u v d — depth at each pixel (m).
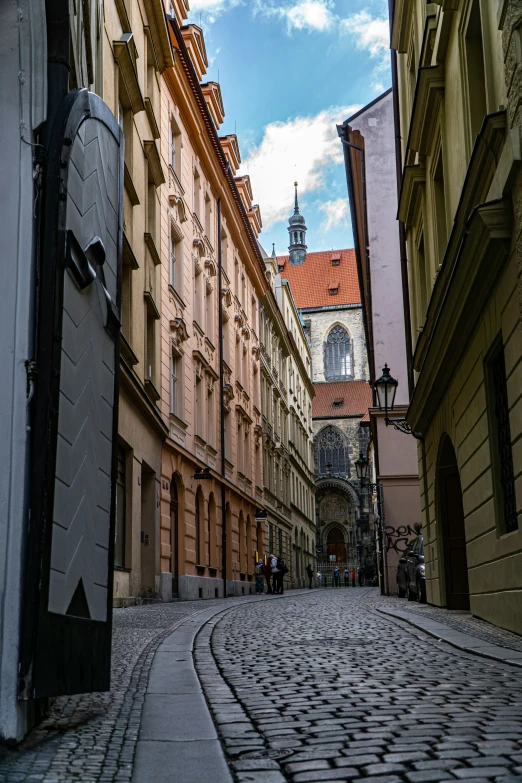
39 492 4.25
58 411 4.46
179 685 6.35
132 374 17.70
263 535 41.47
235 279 37.31
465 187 10.73
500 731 4.52
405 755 4.00
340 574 85.12
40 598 4.18
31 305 4.46
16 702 4.11
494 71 9.97
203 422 28.84
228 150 38.09
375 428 29.34
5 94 4.69
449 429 14.73
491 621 11.56
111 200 5.85
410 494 28.25
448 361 13.67
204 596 27.34
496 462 11.17
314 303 96.12
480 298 10.91
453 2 12.27
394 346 29.25
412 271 19.88
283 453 51.09
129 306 19.14
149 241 21.41
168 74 25.50
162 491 22.69
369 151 30.91
